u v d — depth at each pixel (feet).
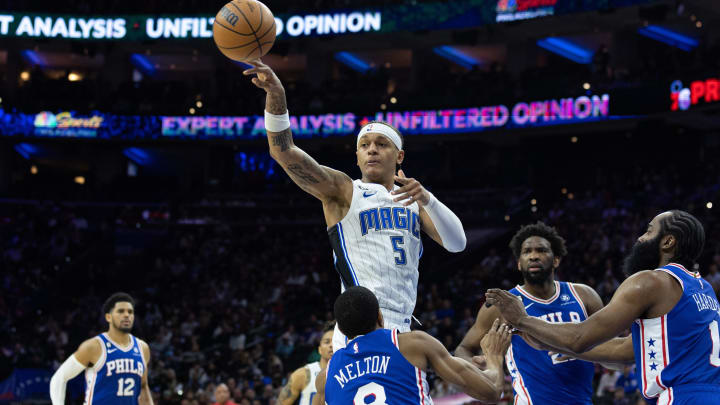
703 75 72.43
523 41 93.40
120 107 96.78
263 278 79.71
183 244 89.04
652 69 77.97
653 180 80.43
